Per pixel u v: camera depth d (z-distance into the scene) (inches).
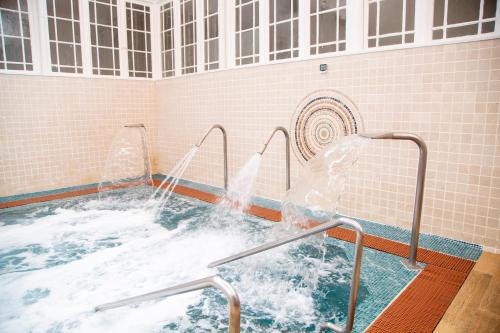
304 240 124.6
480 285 89.0
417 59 118.0
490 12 106.0
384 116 128.0
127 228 144.6
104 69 213.2
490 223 109.1
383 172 130.4
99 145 213.5
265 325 81.9
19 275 107.0
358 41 132.6
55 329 82.6
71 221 152.2
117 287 100.5
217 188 198.1
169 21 223.0
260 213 151.8
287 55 159.6
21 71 180.5
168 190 197.8
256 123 172.6
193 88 206.1
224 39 184.5
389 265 103.0
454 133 113.0
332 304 88.4
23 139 184.2
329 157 145.2
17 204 169.2
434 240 117.7
